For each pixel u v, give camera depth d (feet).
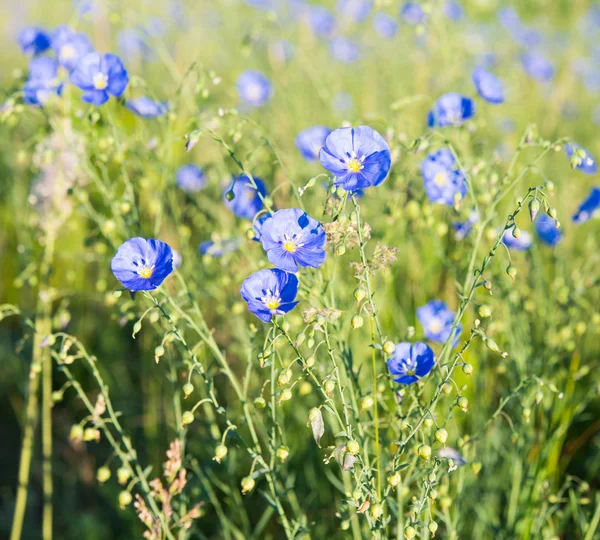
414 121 2.58
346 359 1.81
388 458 1.83
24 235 2.71
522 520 1.97
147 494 1.80
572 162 1.82
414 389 1.80
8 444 2.63
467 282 1.81
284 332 1.60
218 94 2.75
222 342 2.42
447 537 1.91
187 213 2.42
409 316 2.34
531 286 2.21
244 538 2.00
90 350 2.78
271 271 1.64
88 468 2.48
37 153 2.22
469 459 1.93
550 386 1.74
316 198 2.16
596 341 2.34
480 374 2.15
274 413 1.72
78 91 2.58
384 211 2.03
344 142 1.65
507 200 2.44
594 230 2.51
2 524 2.36
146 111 2.24
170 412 2.39
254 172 2.23
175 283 2.25
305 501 2.05
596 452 2.29
